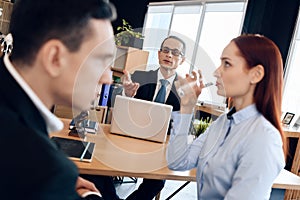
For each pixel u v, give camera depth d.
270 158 1.22
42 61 0.61
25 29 0.60
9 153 0.50
